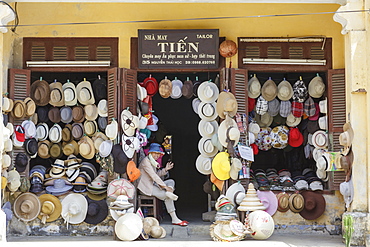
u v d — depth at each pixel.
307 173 8.04
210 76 8.24
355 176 6.63
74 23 7.61
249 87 7.74
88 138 7.69
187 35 7.48
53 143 8.02
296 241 6.76
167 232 7.39
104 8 7.67
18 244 6.53
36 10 7.66
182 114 10.71
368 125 6.59
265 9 7.70
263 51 7.64
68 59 7.62
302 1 6.75
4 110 7.11
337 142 7.45
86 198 7.39
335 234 7.38
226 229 6.73
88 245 6.45
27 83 7.48
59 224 7.34
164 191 7.55
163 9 7.68
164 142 8.41
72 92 7.78
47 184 7.50
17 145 7.23
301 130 8.27
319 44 7.66
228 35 7.66
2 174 6.96
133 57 7.60
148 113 7.82
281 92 7.79
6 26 6.67
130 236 6.71
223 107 7.37
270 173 8.12
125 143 7.20
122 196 6.99
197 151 10.74
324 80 7.86
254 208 6.96
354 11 6.65
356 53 6.70
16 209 7.29
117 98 7.34
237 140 7.28
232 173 7.30
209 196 8.03
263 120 8.20
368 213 6.52
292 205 7.42
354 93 6.71
